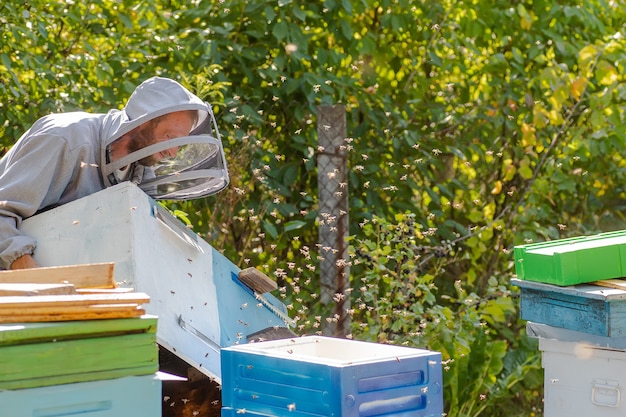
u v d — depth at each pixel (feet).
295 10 27.14
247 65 28.09
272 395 12.04
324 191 24.84
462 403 24.14
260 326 16.87
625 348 14.89
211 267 16.37
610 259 15.29
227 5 27.53
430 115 30.14
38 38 25.13
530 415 27.17
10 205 15.46
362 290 23.36
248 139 26.81
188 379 15.67
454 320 24.58
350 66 29.78
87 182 16.47
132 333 11.06
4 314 10.58
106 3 27.73
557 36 30.32
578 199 31.53
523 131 29.40
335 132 24.81
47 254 15.02
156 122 16.62
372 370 11.50
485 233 28.02
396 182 28.76
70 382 10.61
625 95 28.81
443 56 30.83
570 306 15.24
